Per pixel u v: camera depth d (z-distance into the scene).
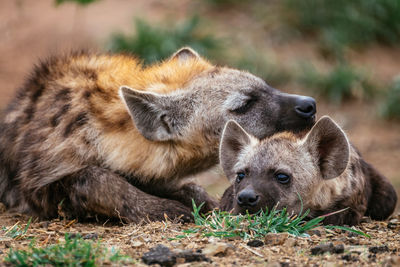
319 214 9.45
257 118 10.59
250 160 9.17
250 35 24.84
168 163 10.35
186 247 7.50
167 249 7.16
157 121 10.16
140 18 24.00
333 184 9.38
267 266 6.64
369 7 26.53
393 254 7.19
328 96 23.42
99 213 9.80
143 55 22.36
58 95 10.55
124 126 10.12
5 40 23.80
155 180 10.46
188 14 25.55
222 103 10.55
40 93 10.85
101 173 9.78
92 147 10.05
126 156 10.10
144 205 9.67
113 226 9.68
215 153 10.66
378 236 8.42
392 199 10.88
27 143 10.31
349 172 9.66
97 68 11.02
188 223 9.55
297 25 25.75
